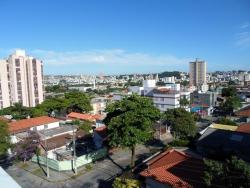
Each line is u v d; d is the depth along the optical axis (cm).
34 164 3544
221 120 5256
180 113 4162
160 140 4578
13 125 4819
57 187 2794
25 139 3644
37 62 8631
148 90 9019
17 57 8169
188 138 3988
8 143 3322
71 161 3288
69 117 6675
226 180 1477
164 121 4838
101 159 3641
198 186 1848
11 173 3244
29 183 2922
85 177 3038
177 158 2502
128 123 2758
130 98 2969
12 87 8206
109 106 3012
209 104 8912
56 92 17050
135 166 3053
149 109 2891
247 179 1356
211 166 1539
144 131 2878
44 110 6831
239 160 1492
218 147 3241
